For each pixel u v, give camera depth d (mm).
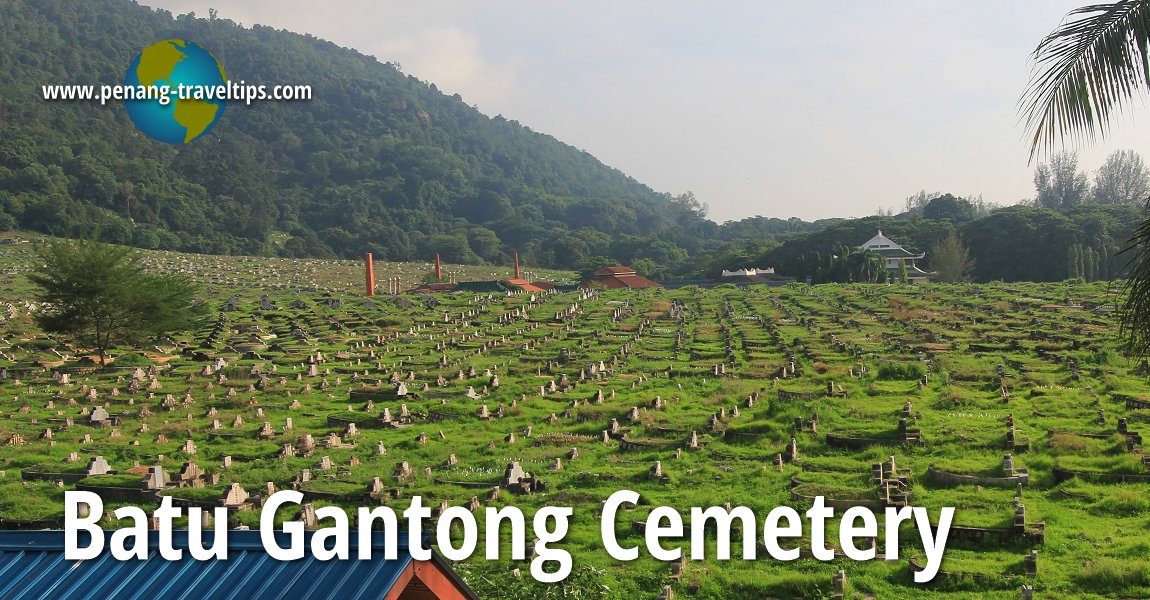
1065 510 39219
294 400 70688
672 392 70000
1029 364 76375
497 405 67250
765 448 51719
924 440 50469
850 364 81000
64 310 88125
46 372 83250
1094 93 19141
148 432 59969
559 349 96562
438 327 114688
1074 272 161875
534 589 31000
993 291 135500
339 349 98875
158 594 15969
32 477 48500
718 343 99125
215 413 66188
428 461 51500
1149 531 36000
